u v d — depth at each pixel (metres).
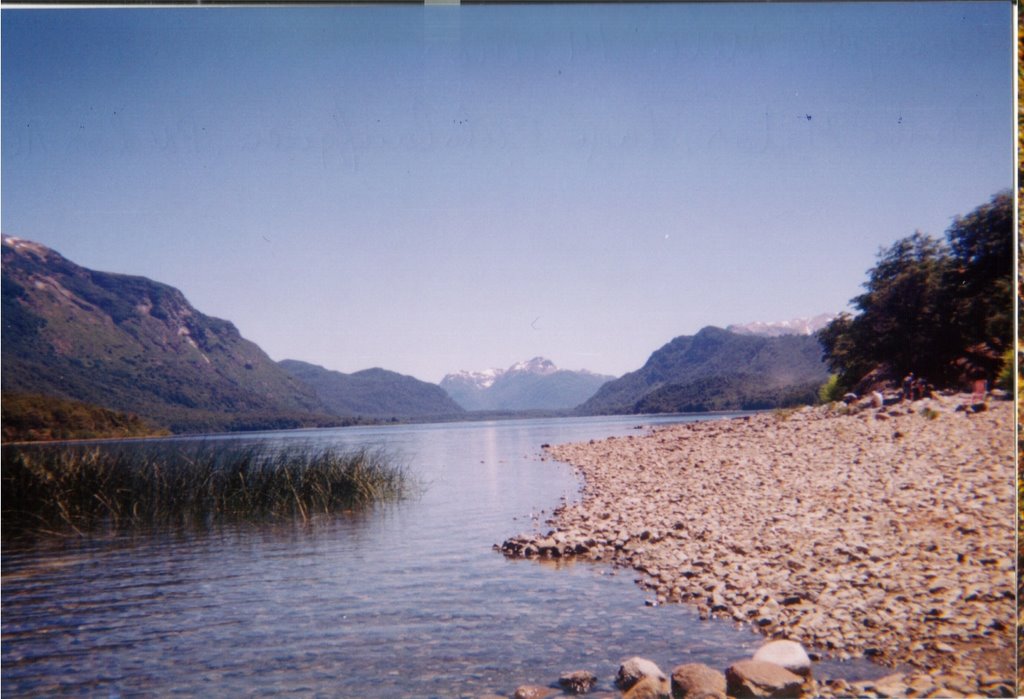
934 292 13.38
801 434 13.81
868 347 14.64
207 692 4.69
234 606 6.47
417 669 4.93
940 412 12.37
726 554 7.04
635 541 7.96
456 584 6.84
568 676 4.59
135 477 11.23
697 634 5.32
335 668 5.00
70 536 9.71
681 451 15.08
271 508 11.10
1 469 10.82
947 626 5.11
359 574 7.38
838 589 5.86
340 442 21.31
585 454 17.72
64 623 6.11
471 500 11.91
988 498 8.02
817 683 4.47
